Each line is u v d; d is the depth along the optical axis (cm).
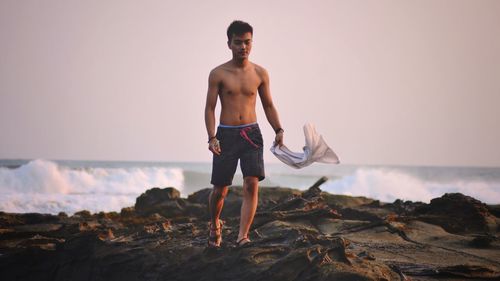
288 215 861
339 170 8238
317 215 891
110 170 3556
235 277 553
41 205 2347
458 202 962
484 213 958
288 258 538
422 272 586
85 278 679
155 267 632
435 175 5278
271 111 601
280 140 594
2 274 729
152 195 1334
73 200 2525
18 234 997
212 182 583
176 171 4016
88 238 702
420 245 754
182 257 624
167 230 766
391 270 572
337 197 1270
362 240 784
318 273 524
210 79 577
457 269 587
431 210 985
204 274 578
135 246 679
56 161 10644
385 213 1028
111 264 657
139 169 3841
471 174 5494
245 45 574
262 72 592
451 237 807
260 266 550
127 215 1280
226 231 768
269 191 1283
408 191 3503
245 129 572
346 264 543
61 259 712
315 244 570
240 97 575
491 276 574
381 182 3616
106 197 2689
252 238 643
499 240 792
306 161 563
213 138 564
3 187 2977
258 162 577
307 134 562
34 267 724
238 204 1116
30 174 3056
